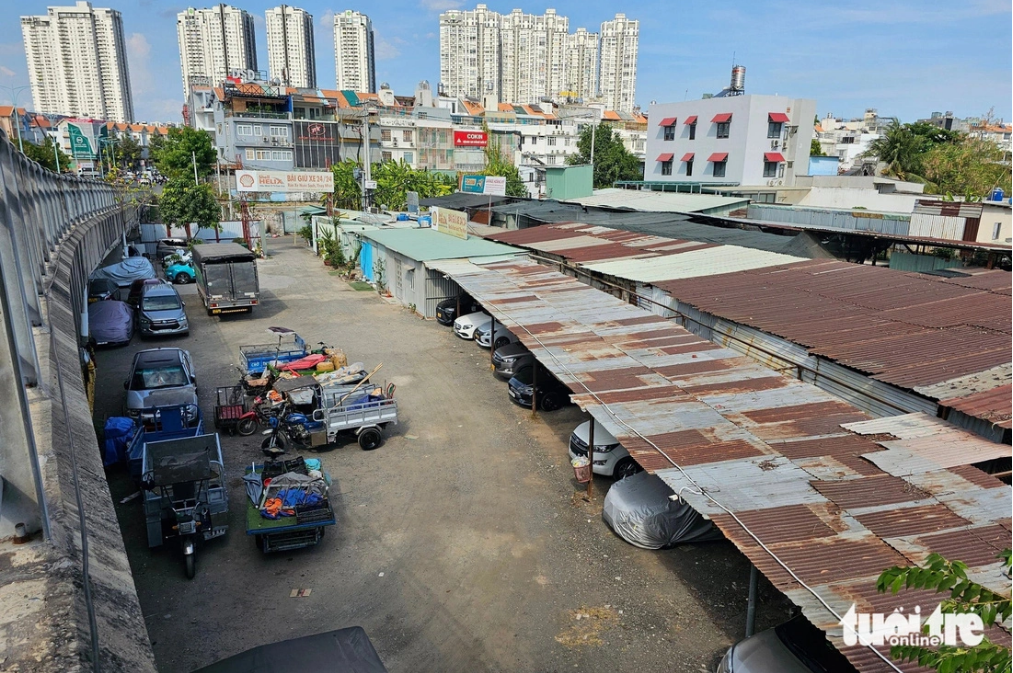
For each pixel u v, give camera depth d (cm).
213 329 2709
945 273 1972
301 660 666
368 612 1009
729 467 959
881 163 5534
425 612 1009
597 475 1450
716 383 1314
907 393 1142
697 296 1775
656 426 1119
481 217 4519
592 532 1231
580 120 10681
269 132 7206
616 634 961
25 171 1033
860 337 1349
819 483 896
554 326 1758
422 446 1602
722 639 949
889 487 878
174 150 6041
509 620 991
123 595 454
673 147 6275
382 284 3462
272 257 4734
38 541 442
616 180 7019
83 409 759
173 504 1095
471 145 7038
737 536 787
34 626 362
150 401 1630
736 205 3841
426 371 2164
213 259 2755
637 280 2005
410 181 6112
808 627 837
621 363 1452
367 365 2211
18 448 429
